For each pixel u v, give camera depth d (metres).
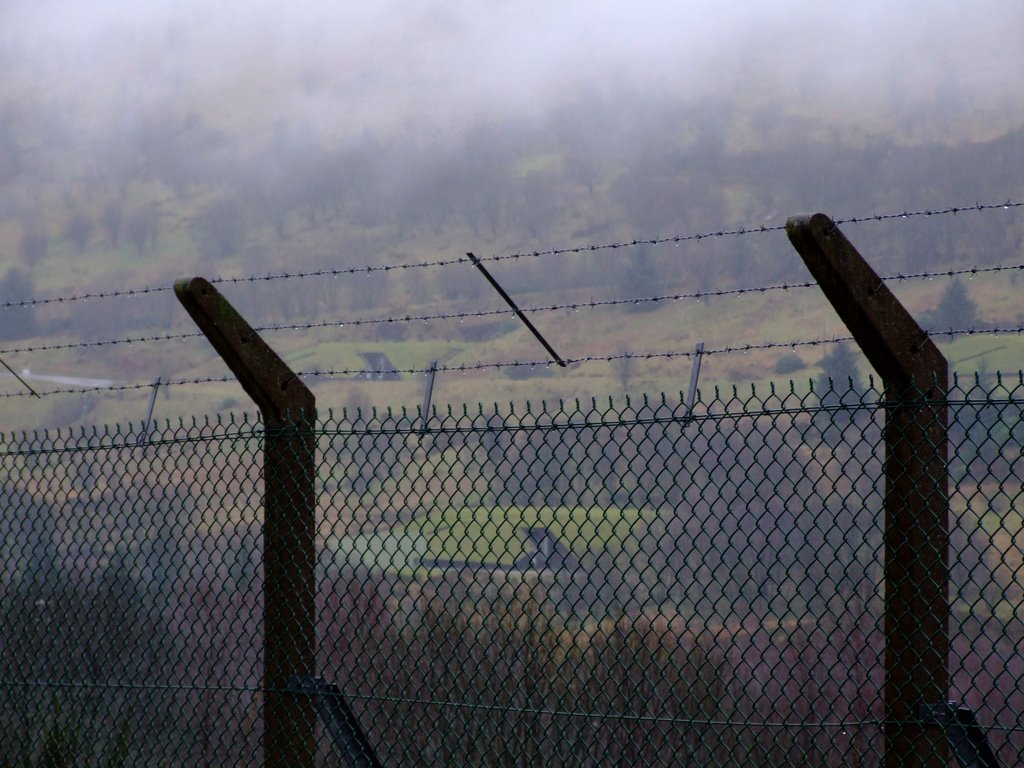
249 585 12.01
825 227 8.52
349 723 10.95
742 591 9.20
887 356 8.61
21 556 13.52
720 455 8.91
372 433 10.69
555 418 9.70
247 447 11.52
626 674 9.95
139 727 13.01
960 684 13.29
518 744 10.55
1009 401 8.06
